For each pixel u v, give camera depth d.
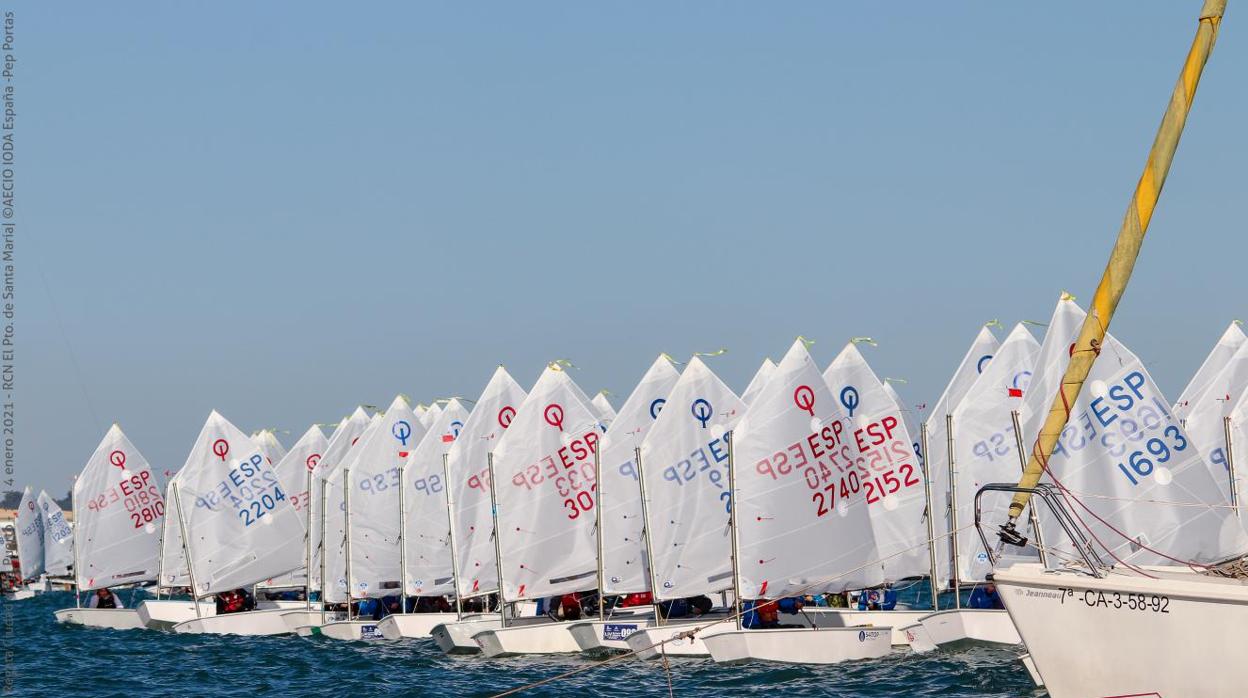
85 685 131.25
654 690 117.25
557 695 116.75
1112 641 79.75
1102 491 121.88
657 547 141.25
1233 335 155.88
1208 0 81.50
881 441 152.12
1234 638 75.75
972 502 145.88
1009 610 83.56
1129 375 122.38
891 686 112.31
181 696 123.19
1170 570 87.31
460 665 140.38
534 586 155.38
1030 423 126.81
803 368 136.00
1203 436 147.00
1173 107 82.50
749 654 126.62
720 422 143.38
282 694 123.38
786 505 133.50
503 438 157.62
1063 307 126.00
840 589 135.00
